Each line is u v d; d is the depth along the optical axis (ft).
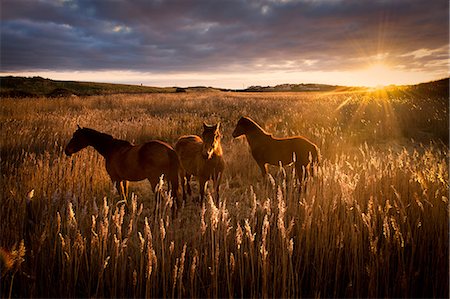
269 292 11.48
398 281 11.28
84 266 12.75
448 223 12.35
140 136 41.60
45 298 11.73
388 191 15.76
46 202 16.38
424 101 65.82
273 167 29.04
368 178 15.76
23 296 11.86
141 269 11.02
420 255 11.98
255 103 85.46
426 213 13.47
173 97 121.90
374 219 11.73
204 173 20.03
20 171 22.98
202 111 71.51
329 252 12.34
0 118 49.24
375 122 46.34
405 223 13.32
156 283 11.84
